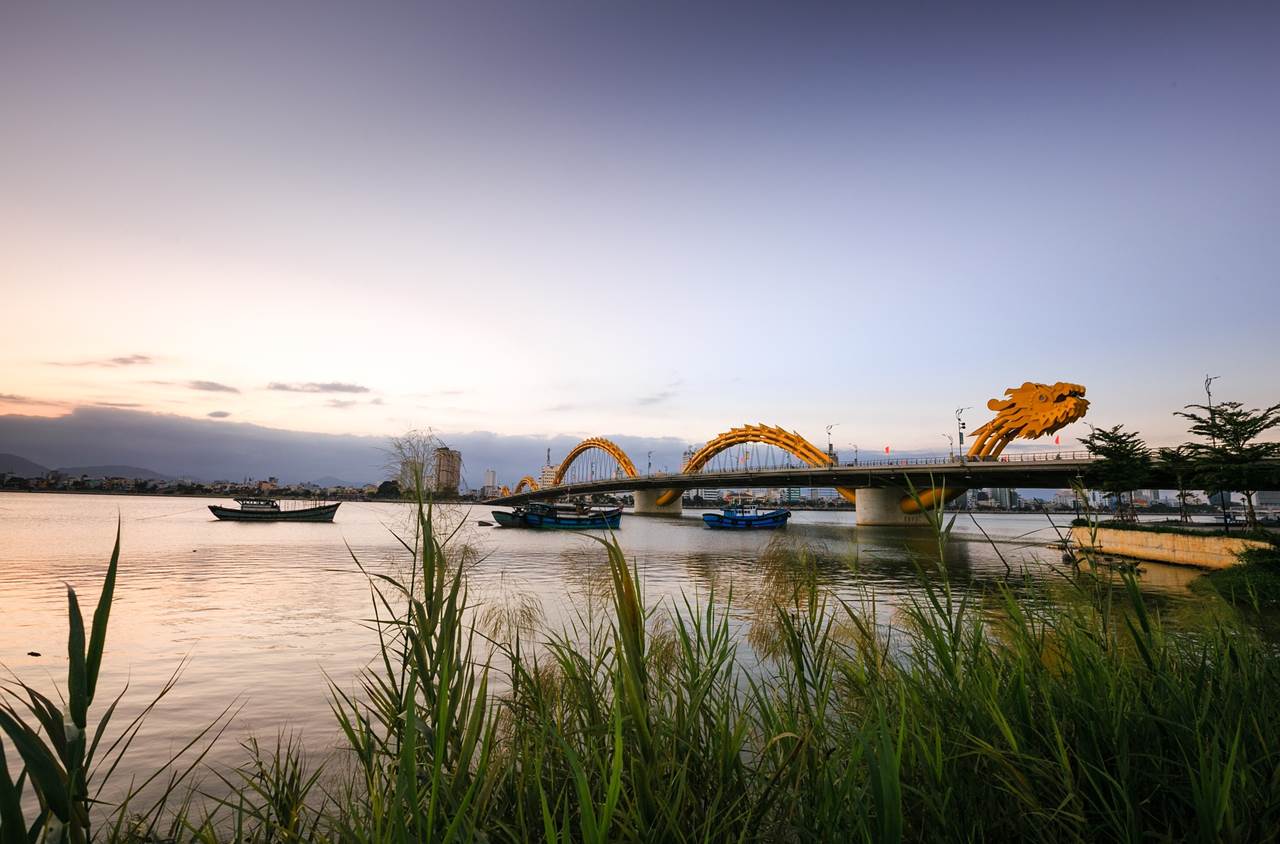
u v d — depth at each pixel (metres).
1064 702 3.14
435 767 2.13
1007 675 3.49
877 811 2.12
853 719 3.52
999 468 62.44
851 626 4.90
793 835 2.77
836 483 100.25
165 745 9.83
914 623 4.03
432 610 2.73
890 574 26.44
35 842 1.49
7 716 1.50
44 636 19.47
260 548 54.22
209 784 8.01
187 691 13.05
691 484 134.62
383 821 2.38
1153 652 3.49
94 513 135.88
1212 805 2.24
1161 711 3.04
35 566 38.78
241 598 26.69
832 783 2.70
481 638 8.79
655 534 89.69
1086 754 2.85
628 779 2.74
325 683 13.59
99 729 1.63
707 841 2.29
